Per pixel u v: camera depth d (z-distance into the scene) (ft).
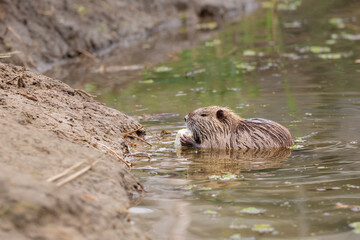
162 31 86.28
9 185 18.13
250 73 59.16
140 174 28.60
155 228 20.98
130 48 73.61
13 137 24.45
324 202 23.57
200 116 37.83
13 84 34.35
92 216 19.47
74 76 57.62
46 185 19.08
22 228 16.94
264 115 42.24
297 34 82.79
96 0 78.18
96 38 71.72
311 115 41.57
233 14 103.60
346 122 39.22
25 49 59.93
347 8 105.81
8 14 63.05
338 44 73.92
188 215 22.34
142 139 36.60
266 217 22.00
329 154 31.83
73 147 25.90
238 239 20.01
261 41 78.18
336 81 53.26
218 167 30.17
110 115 37.68
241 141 35.99
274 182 26.73
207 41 78.48
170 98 49.08
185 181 27.22
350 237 19.98
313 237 20.07
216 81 55.88
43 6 68.18
